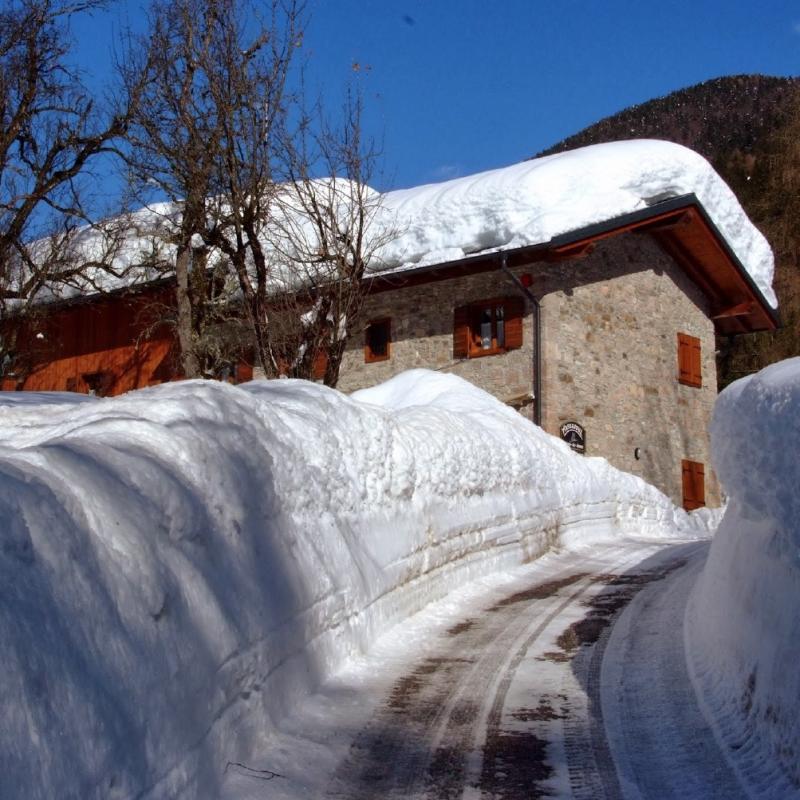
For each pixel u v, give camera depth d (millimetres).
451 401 14297
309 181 13898
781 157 30266
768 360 28672
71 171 17688
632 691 5754
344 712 5367
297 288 13797
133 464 3973
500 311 18531
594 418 18531
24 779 2535
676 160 20984
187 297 14586
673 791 4242
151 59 14219
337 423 7328
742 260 22672
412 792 4348
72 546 3207
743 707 4781
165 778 3426
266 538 5312
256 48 13336
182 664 3748
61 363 23594
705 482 21297
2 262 17906
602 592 9344
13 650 2660
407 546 7961
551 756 4777
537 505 12016
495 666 6488
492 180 19438
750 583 5125
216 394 5508
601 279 19172
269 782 4230
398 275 18453
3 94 16719
